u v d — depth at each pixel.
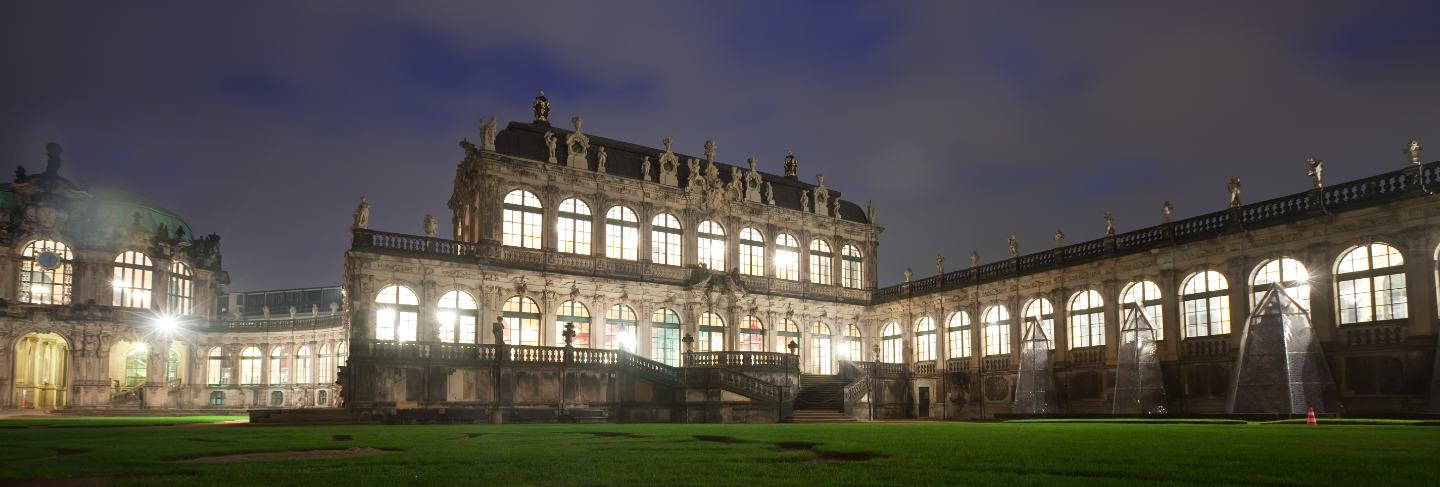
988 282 62.12
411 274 55.31
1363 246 43.62
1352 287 44.06
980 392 61.94
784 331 69.00
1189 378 49.75
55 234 71.75
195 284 81.12
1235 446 18.39
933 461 15.06
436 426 34.88
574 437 23.50
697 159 67.06
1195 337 49.94
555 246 60.12
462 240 62.00
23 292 70.25
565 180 61.25
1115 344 53.41
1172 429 27.97
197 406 78.69
